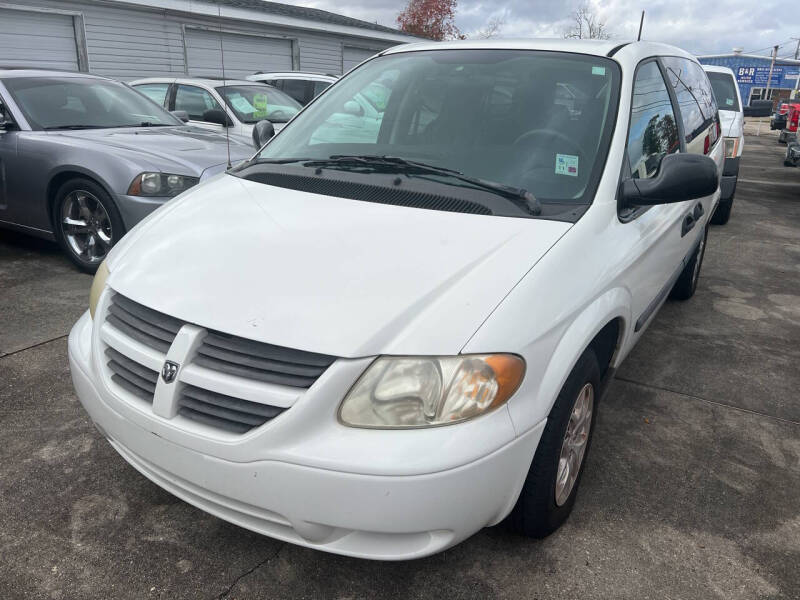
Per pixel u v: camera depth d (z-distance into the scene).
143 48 13.51
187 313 1.92
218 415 1.84
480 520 1.88
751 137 26.91
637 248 2.57
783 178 13.05
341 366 1.75
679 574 2.24
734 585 2.20
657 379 3.73
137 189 4.60
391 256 2.03
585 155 2.54
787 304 5.14
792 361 4.05
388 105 2.98
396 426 1.75
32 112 5.30
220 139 5.70
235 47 15.53
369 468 1.70
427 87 2.96
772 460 2.96
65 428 2.92
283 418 1.75
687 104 3.82
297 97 10.09
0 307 4.25
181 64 14.28
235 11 15.07
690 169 2.47
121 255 2.35
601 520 2.49
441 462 1.72
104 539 2.28
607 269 2.29
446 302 1.88
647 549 2.35
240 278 2.00
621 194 2.53
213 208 2.48
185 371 1.87
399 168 2.60
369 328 1.79
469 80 2.93
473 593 2.12
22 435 2.85
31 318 4.09
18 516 2.37
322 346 1.76
